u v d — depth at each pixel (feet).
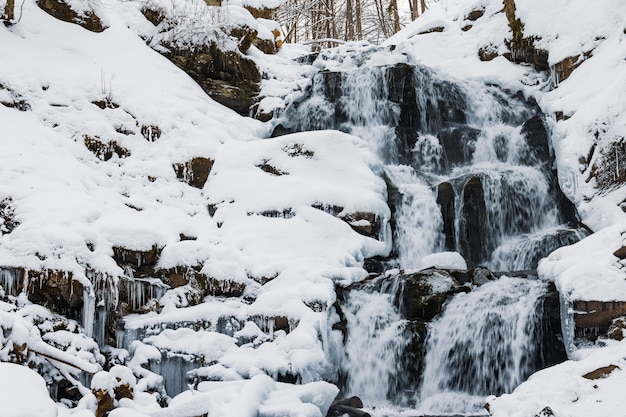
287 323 30.78
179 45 47.85
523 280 31.53
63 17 44.78
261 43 57.67
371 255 36.24
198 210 37.96
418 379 30.40
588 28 47.80
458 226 39.37
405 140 45.11
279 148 40.16
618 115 39.27
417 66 47.67
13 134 35.12
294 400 24.67
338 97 47.57
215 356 29.81
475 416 26.43
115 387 25.67
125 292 31.01
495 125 47.75
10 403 18.79
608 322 28.12
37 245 29.40
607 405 22.68
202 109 44.14
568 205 41.22
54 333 27.76
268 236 35.45
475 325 30.45
